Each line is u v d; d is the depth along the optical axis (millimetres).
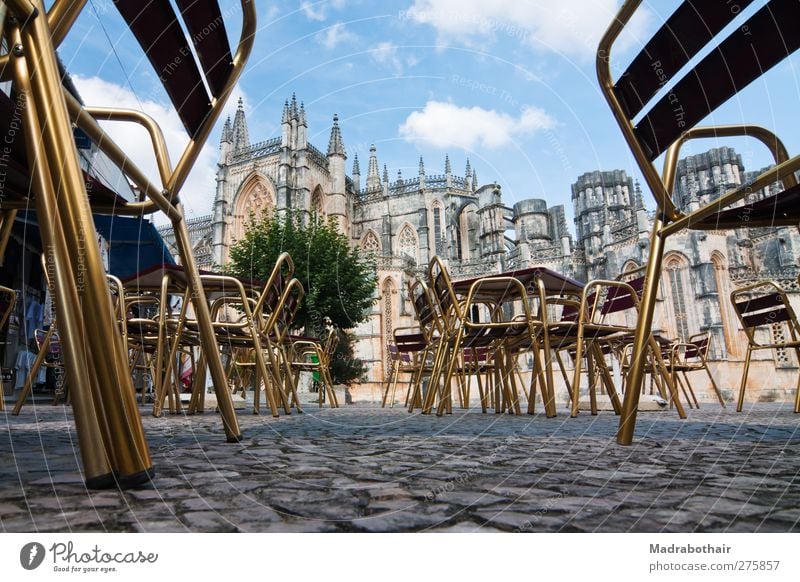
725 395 23625
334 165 51219
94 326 1292
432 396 6031
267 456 2047
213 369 2521
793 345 6027
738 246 39719
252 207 48062
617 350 7887
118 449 1340
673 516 1131
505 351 6223
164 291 4711
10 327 9367
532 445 2484
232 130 50281
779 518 1109
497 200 49406
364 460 1959
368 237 54625
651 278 2373
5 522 1034
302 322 21438
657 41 2023
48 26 1290
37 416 4609
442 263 5199
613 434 3082
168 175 2197
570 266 47688
